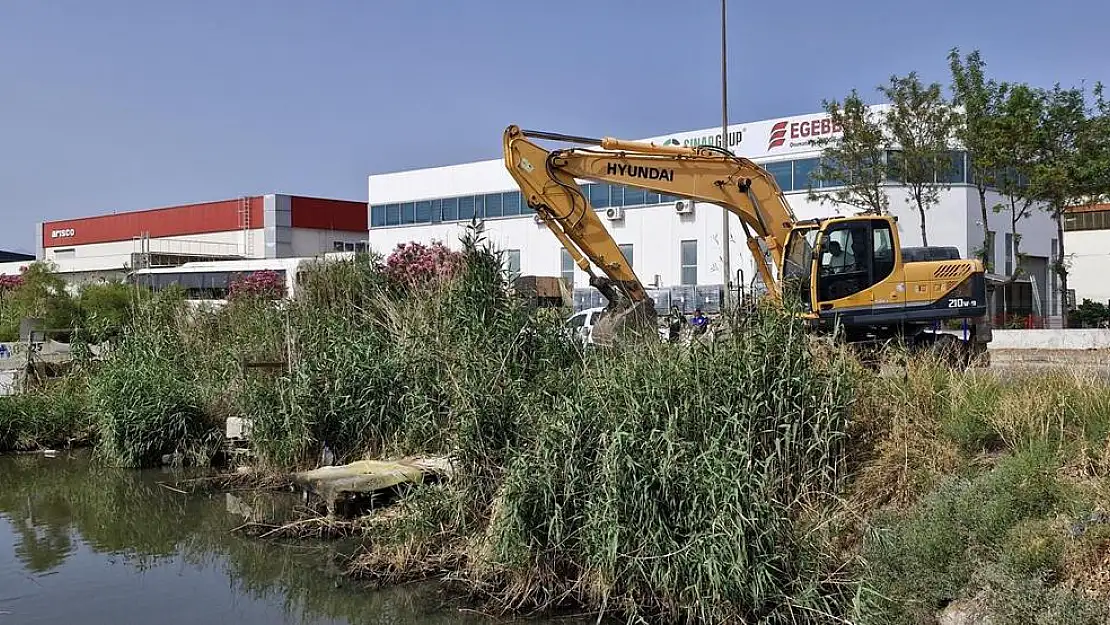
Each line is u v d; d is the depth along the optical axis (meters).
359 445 11.95
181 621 7.63
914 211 27.75
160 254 52.28
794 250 13.72
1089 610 5.36
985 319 13.16
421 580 8.29
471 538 8.38
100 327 17.56
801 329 8.48
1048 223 34.31
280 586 8.45
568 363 10.80
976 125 24.55
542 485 7.75
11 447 15.92
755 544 6.69
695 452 7.38
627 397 7.94
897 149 25.69
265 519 10.55
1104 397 7.77
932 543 6.41
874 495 7.64
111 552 9.69
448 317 11.45
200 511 11.25
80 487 12.83
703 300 27.86
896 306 13.12
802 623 6.55
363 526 9.58
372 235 40.88
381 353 12.56
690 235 31.81
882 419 8.30
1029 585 5.69
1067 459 7.09
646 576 7.05
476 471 8.98
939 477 7.45
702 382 7.88
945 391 8.50
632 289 13.84
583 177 13.98
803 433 7.80
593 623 7.19
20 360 18.08
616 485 7.23
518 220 36.06
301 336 13.99
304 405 12.02
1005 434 7.73
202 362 15.32
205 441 14.08
